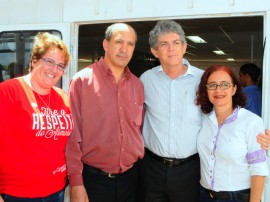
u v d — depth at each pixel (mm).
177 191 2385
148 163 2461
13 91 1762
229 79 2062
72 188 2141
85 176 2318
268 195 2469
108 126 2221
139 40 6652
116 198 2348
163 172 2377
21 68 3041
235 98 2109
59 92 2000
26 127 1740
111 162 2268
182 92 2342
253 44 8438
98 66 2285
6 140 1745
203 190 2229
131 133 2303
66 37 2912
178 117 2328
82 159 2295
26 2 3039
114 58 2225
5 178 1792
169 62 2295
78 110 2217
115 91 2254
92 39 6680
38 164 1783
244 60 13547
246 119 2033
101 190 2305
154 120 2414
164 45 2279
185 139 2314
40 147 1785
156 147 2391
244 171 2041
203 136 2191
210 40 7602
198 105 2270
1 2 3107
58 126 1863
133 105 2316
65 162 2016
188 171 2355
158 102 2387
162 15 2674
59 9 2953
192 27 5492
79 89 2229
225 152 2027
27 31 3004
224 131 2064
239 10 2512
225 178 2053
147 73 2514
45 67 1806
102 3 2830
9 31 3045
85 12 2879
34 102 1800
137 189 2545
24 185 1785
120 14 2783
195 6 2600
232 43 8227
